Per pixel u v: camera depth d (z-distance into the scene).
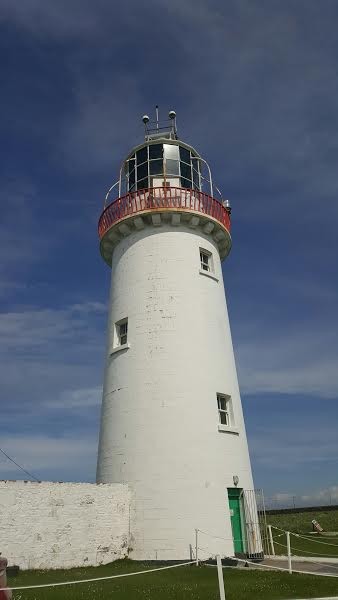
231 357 20.62
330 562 16.75
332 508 38.66
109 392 19.47
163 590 11.39
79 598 10.56
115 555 16.36
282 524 33.16
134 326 19.67
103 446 18.88
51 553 15.03
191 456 17.25
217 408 18.58
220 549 16.34
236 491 17.95
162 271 20.19
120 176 23.28
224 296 22.02
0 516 14.44
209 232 21.69
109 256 23.44
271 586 11.70
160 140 22.97
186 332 19.22
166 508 16.64
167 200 20.75
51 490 15.64
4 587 6.77
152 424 17.80
